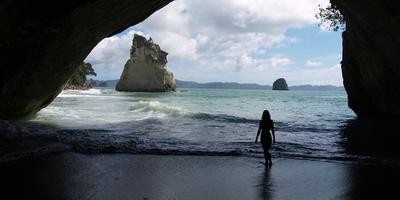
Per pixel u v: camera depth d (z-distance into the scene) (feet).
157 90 351.25
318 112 115.96
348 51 91.50
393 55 64.03
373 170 31.83
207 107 128.16
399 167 33.17
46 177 26.99
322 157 37.68
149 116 82.38
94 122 68.59
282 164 34.12
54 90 69.97
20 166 30.32
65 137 45.78
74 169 29.81
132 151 38.65
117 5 54.24
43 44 53.36
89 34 60.13
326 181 27.89
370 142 49.62
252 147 43.27
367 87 83.82
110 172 29.22
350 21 71.46
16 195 22.52
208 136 53.78
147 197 22.79
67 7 49.42
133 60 355.56
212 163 33.91
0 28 46.98
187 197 23.06
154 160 34.65
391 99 74.08
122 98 174.50
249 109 120.88
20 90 58.13
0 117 61.16
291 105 156.66
